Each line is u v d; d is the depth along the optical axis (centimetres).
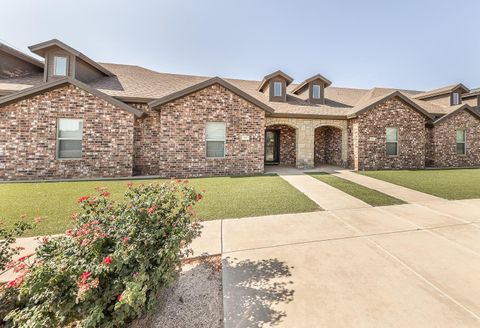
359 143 1188
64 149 904
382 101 1197
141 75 1353
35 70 1215
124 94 1063
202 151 1004
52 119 881
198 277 269
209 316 209
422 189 720
